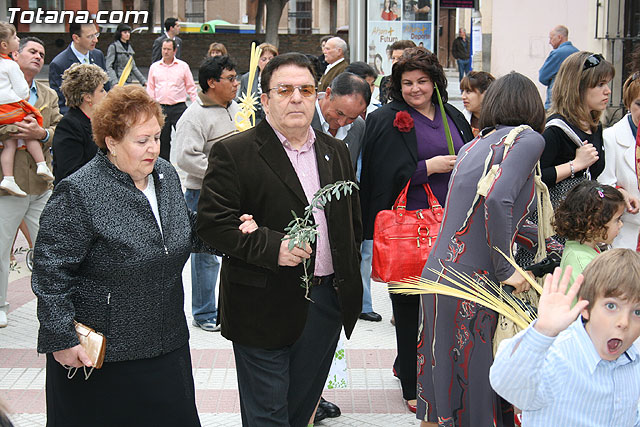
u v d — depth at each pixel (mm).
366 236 4723
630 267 2305
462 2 16094
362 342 5887
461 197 3629
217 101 5918
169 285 3225
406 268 4340
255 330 3514
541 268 3605
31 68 6371
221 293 3678
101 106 3094
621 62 11555
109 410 3158
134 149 3082
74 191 3041
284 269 3504
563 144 4348
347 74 4727
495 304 3297
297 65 3523
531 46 13852
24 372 5246
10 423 1941
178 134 5949
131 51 15312
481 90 5586
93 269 3090
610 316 2332
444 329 3617
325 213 3613
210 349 5723
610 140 4949
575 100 4359
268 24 26438
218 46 11227
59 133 5016
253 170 3512
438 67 4547
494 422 3514
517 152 3455
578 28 12914
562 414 2416
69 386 3139
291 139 3633
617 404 2430
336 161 3750
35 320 6355
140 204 3137
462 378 3570
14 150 6090
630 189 4914
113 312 3104
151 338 3174
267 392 3555
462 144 4641
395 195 4539
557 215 3664
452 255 3617
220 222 3414
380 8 10594
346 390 5020
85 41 10023
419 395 3879
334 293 3746
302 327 3572
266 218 3525
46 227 3023
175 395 3256
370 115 4738
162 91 12320
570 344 2416
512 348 2324
